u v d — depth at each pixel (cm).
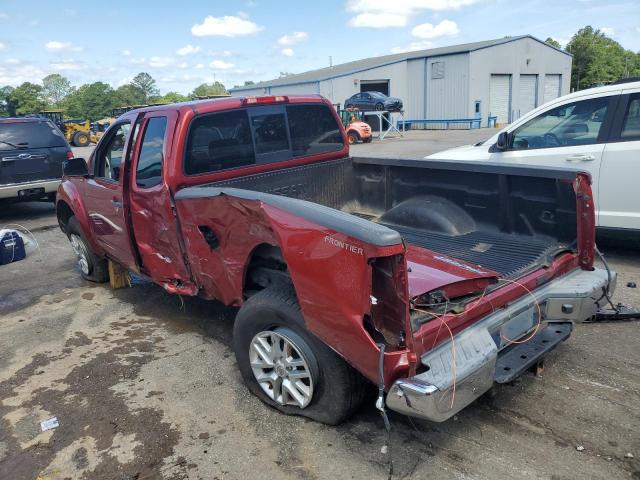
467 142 2281
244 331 341
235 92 4394
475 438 309
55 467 305
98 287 609
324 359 297
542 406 336
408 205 456
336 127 509
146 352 441
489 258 361
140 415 350
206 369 407
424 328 267
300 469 291
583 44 6600
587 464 284
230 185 420
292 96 471
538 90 3819
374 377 263
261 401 356
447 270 315
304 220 276
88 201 541
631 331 431
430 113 3559
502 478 277
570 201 365
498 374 302
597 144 593
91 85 10038
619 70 7406
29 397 381
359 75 3506
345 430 320
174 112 400
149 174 420
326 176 494
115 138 484
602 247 657
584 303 342
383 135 2781
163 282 447
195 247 380
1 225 997
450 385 248
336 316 269
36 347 462
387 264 246
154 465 302
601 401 339
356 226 251
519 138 669
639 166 562
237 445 314
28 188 993
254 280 357
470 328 291
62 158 1031
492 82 3478
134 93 10675
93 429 338
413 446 304
